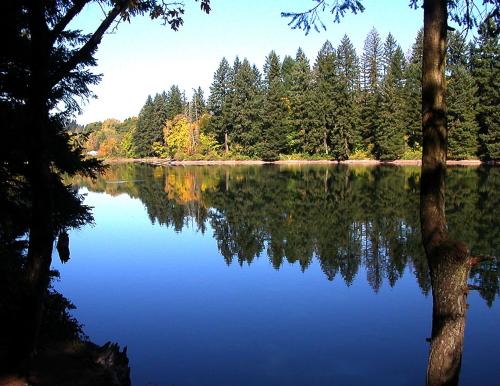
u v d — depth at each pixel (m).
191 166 62.94
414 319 10.00
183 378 7.52
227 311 10.66
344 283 12.69
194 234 20.70
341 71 62.62
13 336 5.78
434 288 3.78
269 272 14.07
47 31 5.53
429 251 3.79
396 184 33.41
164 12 6.29
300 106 60.50
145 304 11.20
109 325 9.82
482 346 8.32
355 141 56.94
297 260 15.47
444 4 3.77
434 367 3.72
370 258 15.36
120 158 99.81
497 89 44.56
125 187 41.88
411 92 53.31
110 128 122.19
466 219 19.72
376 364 8.00
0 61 7.03
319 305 10.99
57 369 6.43
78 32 8.68
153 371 7.77
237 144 66.44
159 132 85.31
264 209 26.55
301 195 30.89
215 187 37.94
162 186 41.41
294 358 8.24
